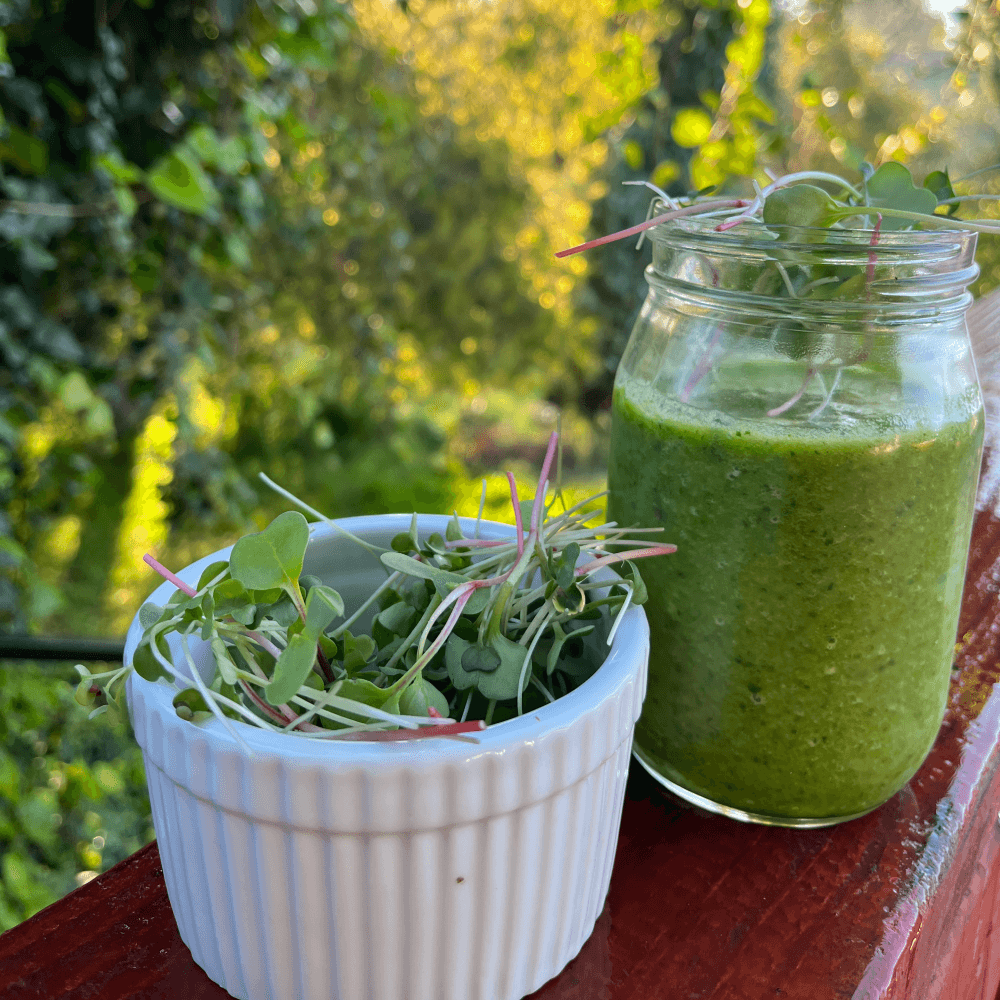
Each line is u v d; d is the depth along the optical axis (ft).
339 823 1.11
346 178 9.89
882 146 6.18
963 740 2.06
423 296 13.38
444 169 13.11
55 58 4.96
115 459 7.34
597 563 1.48
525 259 13.43
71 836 5.07
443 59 12.45
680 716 1.71
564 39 12.62
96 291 5.97
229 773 1.13
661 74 8.59
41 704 4.90
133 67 5.53
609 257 12.97
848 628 1.55
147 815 5.45
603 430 13.94
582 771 1.24
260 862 1.18
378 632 1.56
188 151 5.12
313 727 1.20
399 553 1.47
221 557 1.51
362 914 1.19
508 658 1.35
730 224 1.48
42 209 4.93
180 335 6.68
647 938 1.53
